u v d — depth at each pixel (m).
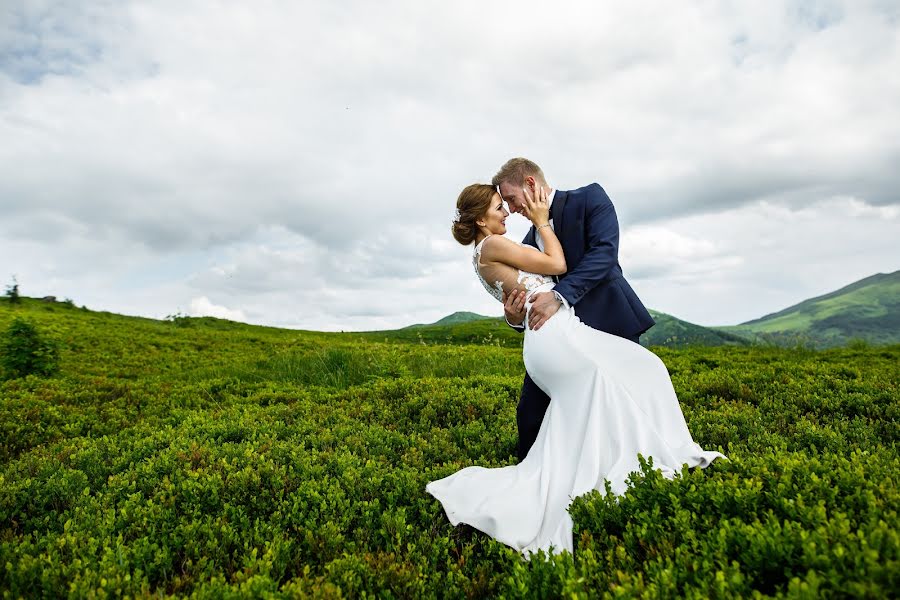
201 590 2.43
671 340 17.69
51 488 4.18
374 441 5.34
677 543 2.43
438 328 36.28
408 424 6.30
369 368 11.23
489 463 4.54
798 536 2.10
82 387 9.85
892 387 6.69
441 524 3.53
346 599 2.50
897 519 2.13
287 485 4.01
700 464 3.21
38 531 3.65
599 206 3.84
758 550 2.09
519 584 2.27
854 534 2.05
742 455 4.03
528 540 3.10
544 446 3.47
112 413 7.80
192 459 4.59
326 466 4.42
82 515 3.62
